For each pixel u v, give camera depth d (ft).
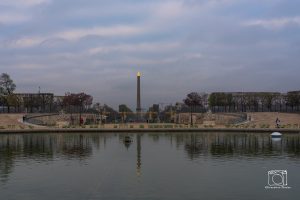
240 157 216.74
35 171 176.76
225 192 137.28
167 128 436.76
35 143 301.02
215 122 572.92
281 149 252.83
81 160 210.18
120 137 358.64
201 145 281.13
